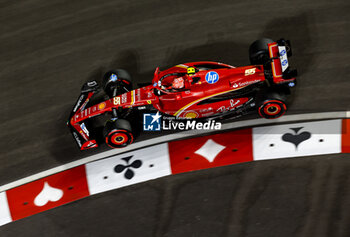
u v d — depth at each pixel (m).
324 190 10.79
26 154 13.77
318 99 12.79
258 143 12.09
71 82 15.75
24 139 14.24
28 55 17.22
